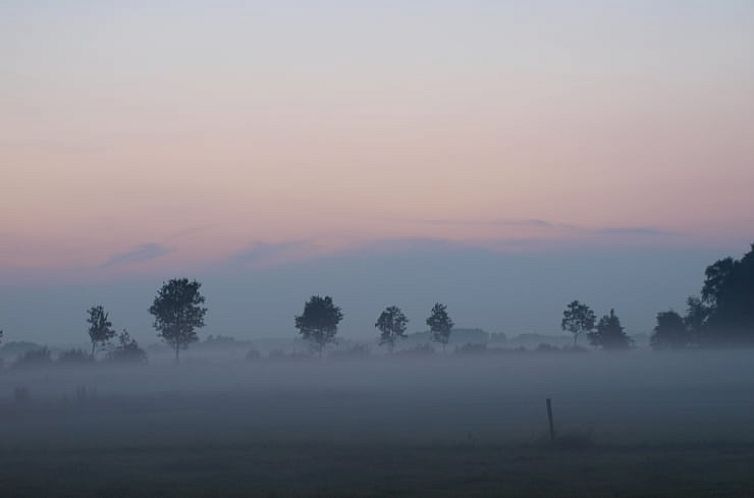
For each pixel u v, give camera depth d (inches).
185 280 4566.9
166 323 4520.2
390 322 5723.4
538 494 810.2
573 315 6176.2
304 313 5324.8
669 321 5295.3
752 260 4953.3
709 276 5113.2
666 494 794.8
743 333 4889.3
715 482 850.8
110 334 4719.5
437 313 5915.4
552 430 1188.5
